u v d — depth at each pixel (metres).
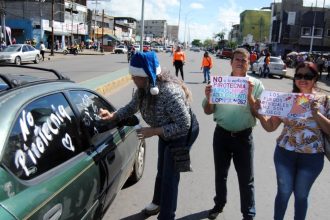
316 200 5.21
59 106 3.19
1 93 2.71
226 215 4.63
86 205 3.08
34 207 2.32
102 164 3.49
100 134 3.76
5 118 2.47
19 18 56.97
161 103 3.51
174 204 3.80
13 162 2.39
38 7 57.66
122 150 4.21
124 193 5.08
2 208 2.14
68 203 2.74
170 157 3.69
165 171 3.74
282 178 3.66
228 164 4.29
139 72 3.44
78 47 59.25
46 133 2.84
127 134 4.53
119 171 4.06
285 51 72.50
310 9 72.44
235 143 4.03
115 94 14.16
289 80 27.92
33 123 2.73
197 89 17.05
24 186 2.39
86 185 3.08
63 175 2.78
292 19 71.81
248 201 4.13
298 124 3.55
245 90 3.81
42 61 33.34
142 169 5.65
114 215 4.49
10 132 2.45
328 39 70.69
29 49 29.45
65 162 2.94
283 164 3.65
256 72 31.39
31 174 2.51
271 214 4.70
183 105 3.51
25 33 55.59
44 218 2.40
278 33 75.00
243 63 3.86
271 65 28.81
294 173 3.65
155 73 3.45
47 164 2.72
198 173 6.00
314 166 3.57
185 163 3.63
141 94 3.66
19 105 2.65
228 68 35.09
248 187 4.11
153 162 6.41
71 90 3.57
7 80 2.97
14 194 2.28
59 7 61.06
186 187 5.42
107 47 73.81
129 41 107.19
